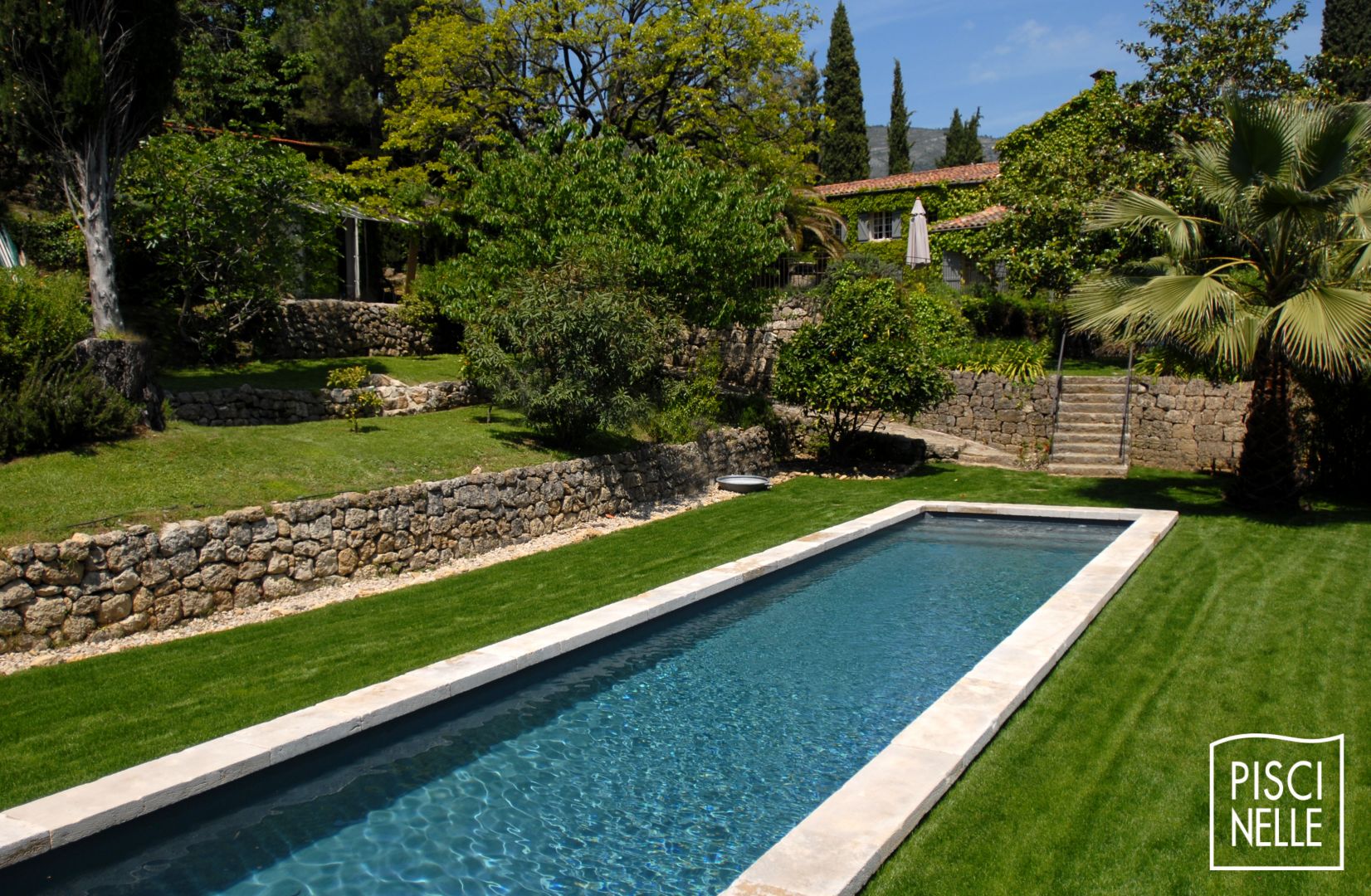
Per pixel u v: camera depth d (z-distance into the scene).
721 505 14.49
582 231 14.88
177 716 6.30
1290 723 6.02
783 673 8.01
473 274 15.45
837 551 11.83
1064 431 17.55
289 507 9.46
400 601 9.33
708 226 15.36
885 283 17.38
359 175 25.59
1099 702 6.40
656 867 5.03
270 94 27.98
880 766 5.18
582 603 9.15
